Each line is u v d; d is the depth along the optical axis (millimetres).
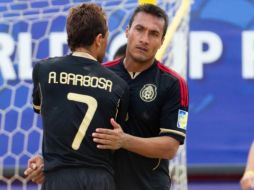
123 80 13117
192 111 26828
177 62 20188
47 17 25500
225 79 26859
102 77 12805
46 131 12695
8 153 25609
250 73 26906
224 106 26844
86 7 13086
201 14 26922
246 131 26859
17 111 25656
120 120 13117
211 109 26859
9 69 25719
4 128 25578
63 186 12266
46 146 12656
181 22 20047
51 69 12875
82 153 12414
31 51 25719
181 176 19469
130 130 13609
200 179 26766
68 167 12344
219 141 26812
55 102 12664
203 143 26844
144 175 13672
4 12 24859
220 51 26859
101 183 12383
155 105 13578
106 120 12680
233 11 27062
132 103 13594
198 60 26828
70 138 12445
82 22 12914
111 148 12492
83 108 12562
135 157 13633
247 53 26922
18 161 25672
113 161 13594
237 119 26891
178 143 13523
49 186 12383
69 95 12633
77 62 12867
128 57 13797
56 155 12445
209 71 26844
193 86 26844
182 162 19469
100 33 13016
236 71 26875
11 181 25719
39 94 13078
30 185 25828
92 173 12367
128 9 24438
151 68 13781
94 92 12664
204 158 26766
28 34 25703
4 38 25703
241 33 26938
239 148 26812
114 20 24656
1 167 25531
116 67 13969
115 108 12805
